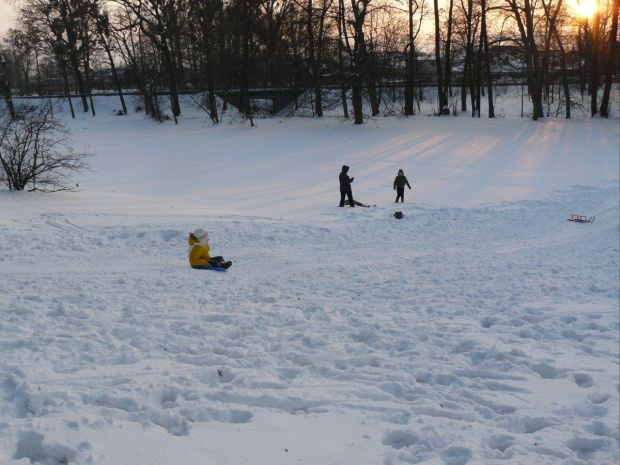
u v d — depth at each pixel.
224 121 52.06
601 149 36.72
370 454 4.47
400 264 13.73
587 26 53.31
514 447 4.77
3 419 4.63
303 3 48.34
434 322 9.02
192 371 6.11
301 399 5.55
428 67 79.31
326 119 51.53
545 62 48.56
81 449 4.14
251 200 23.09
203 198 23.27
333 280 11.75
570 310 9.96
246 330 7.82
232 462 4.22
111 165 33.88
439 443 4.80
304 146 40.53
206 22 50.44
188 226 16.23
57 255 12.42
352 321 8.76
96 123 53.47
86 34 55.47
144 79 55.44
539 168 31.66
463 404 5.79
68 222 15.87
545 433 5.17
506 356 7.46
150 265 12.21
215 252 14.11
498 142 39.78
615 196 25.20
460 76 74.44
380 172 31.00
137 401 5.16
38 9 53.38
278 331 7.99
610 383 6.69
